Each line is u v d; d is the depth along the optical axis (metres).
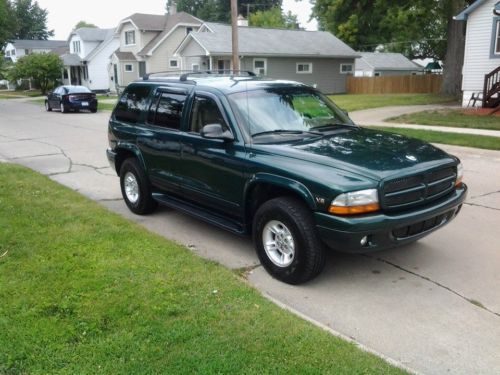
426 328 3.80
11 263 4.69
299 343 3.35
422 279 4.66
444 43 54.41
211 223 5.41
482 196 7.55
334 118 5.66
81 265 4.64
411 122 16.47
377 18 31.09
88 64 48.69
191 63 35.53
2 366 3.13
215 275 4.46
